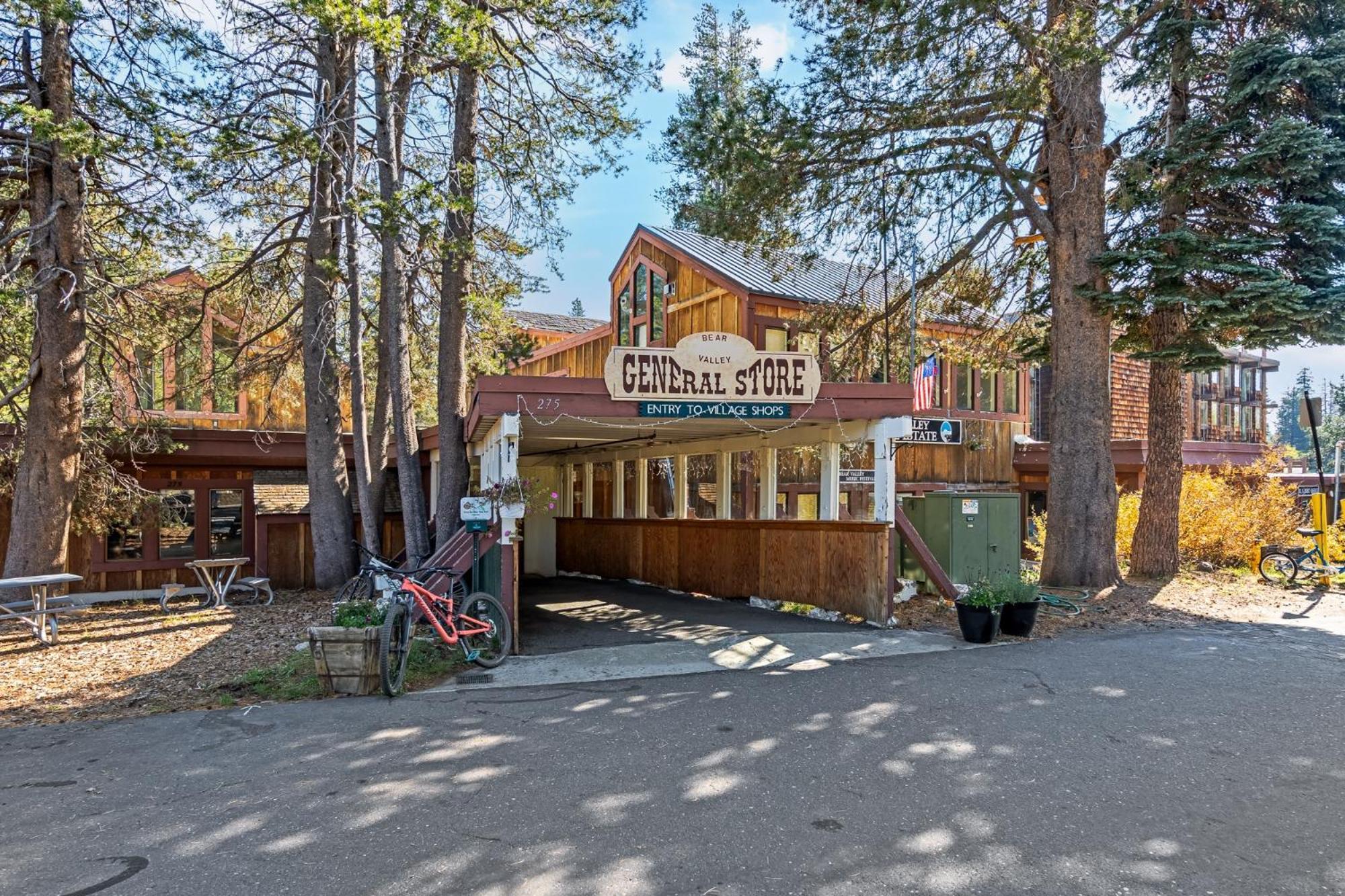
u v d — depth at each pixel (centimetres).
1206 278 1170
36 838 376
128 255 1262
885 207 1228
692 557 1322
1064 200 1147
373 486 1376
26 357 1221
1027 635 836
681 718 557
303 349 1350
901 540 1103
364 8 848
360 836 372
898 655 760
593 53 1199
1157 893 312
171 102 1034
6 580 820
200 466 1375
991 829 370
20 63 1031
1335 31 1104
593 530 1633
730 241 1353
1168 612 978
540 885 324
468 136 1172
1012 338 1520
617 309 1962
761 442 1168
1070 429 1147
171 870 342
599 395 830
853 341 1400
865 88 1102
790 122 1109
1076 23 934
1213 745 486
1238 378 3788
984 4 932
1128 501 1439
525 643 841
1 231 1116
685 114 1477
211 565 1144
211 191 1090
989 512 1084
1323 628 883
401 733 529
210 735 532
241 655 793
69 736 535
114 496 1187
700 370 854
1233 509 1398
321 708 593
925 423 1703
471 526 810
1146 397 2184
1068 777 434
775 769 452
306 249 1316
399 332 1138
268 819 394
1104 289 1138
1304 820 379
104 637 903
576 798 414
